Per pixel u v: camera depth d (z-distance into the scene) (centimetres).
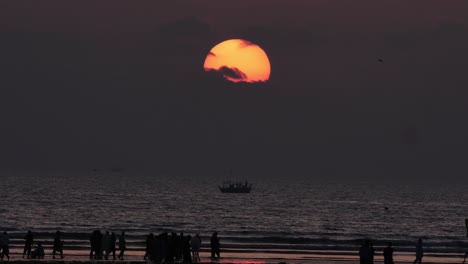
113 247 17738
